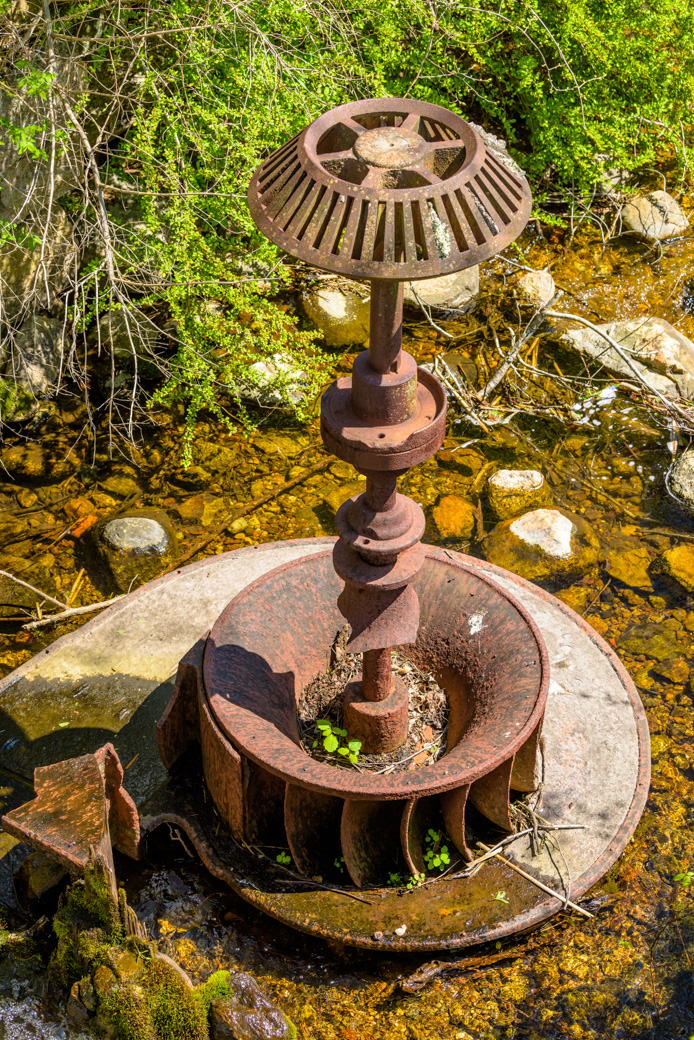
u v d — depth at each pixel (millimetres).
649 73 6270
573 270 6355
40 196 5098
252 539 4734
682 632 4355
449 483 4973
